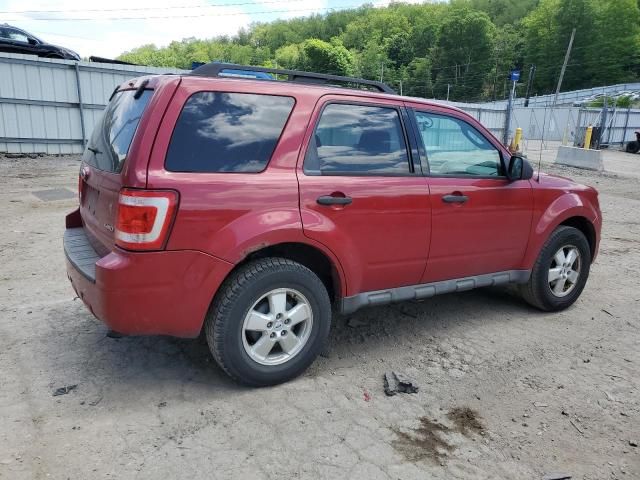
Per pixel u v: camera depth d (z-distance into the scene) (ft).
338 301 11.66
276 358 10.78
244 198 9.83
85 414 9.64
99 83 52.60
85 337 12.84
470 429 9.75
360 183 11.24
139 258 9.11
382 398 10.67
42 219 25.63
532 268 15.07
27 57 48.19
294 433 9.30
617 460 9.04
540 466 8.80
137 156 9.12
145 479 8.00
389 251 11.89
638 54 278.67
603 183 50.19
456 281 13.55
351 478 8.21
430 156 12.73
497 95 344.28
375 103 11.92
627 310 16.35
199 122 9.71
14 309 14.47
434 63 365.61
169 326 9.65
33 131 50.01
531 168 13.85
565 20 293.02
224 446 8.86
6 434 8.97
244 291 10.01
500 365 12.31
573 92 230.07
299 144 10.62
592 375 11.99
